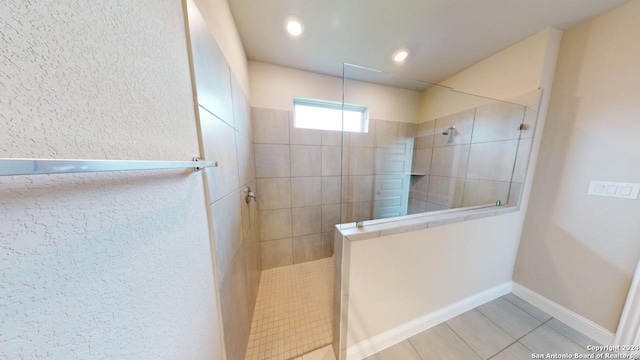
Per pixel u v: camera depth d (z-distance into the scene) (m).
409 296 1.17
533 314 1.38
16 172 0.16
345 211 1.66
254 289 1.50
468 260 1.34
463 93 1.69
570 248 1.28
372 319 1.09
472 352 1.12
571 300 1.28
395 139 1.93
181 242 0.51
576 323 1.25
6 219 0.20
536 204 1.43
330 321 1.36
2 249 0.19
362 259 0.99
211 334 0.68
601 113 1.12
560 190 1.31
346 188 1.70
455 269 1.30
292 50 1.50
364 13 1.13
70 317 0.26
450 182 1.84
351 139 1.74
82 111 0.28
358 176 1.75
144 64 0.39
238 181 1.10
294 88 1.80
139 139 0.38
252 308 1.39
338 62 1.67
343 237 0.94
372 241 0.99
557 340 1.19
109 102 0.32
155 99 0.42
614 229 1.11
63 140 0.25
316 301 1.55
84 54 0.28
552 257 1.36
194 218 0.58
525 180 1.43
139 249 0.37
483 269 1.42
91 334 0.29
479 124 1.62
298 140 1.88
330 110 1.95
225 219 0.84
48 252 0.23
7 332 0.20
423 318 1.25
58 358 0.25
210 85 0.71
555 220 1.34
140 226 0.37
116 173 0.32
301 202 1.97
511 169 1.47
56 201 0.24
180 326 0.50
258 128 1.75
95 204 0.29
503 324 1.30
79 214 0.27
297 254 2.04
